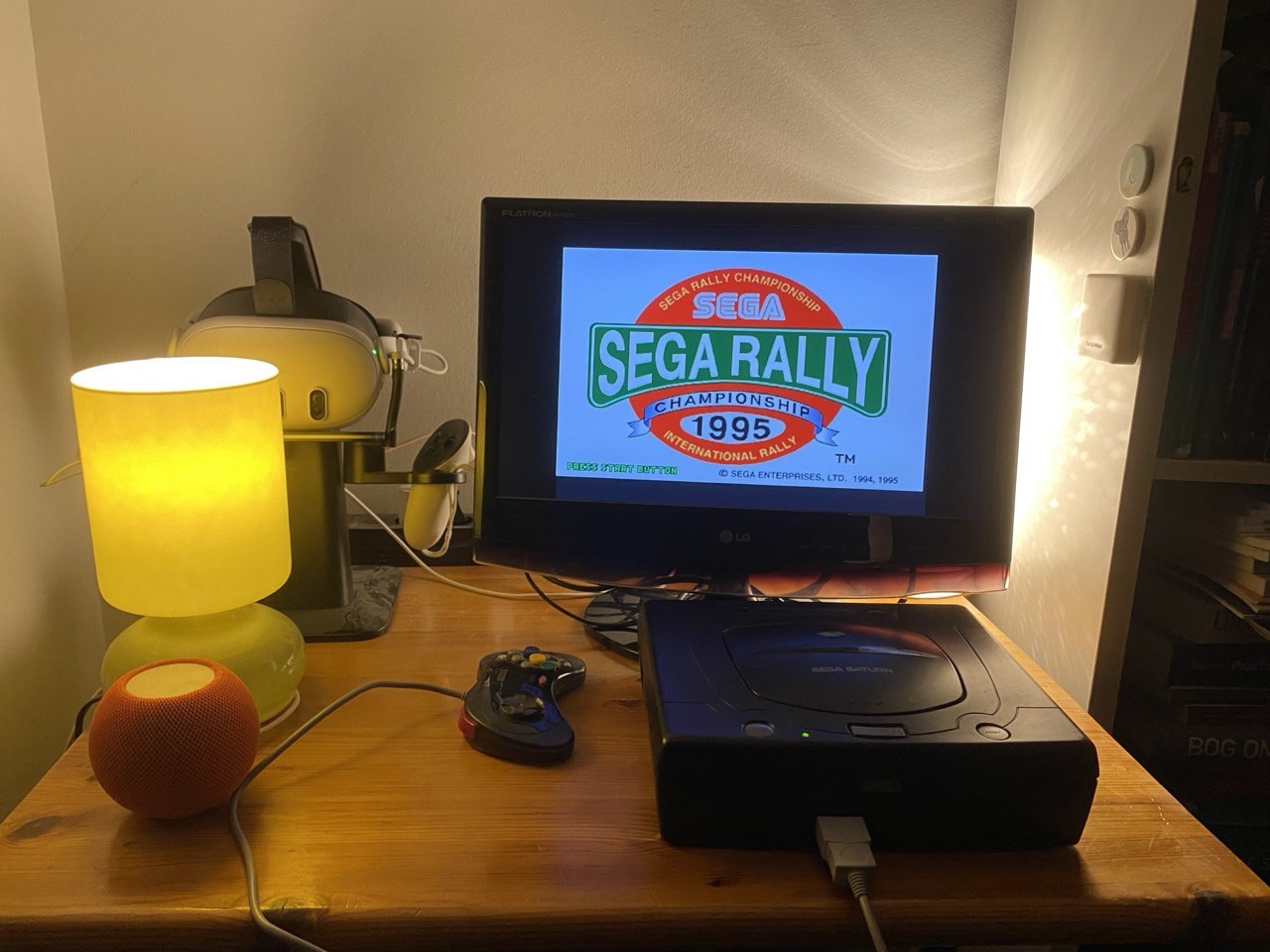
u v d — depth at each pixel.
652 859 0.57
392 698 0.76
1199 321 0.76
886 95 1.06
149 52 0.98
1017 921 0.53
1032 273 0.97
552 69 1.03
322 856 0.56
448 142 1.04
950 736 0.57
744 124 1.06
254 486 0.72
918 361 0.81
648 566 0.85
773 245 0.81
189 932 0.51
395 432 0.92
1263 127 0.72
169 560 0.69
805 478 0.83
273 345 0.81
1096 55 0.83
